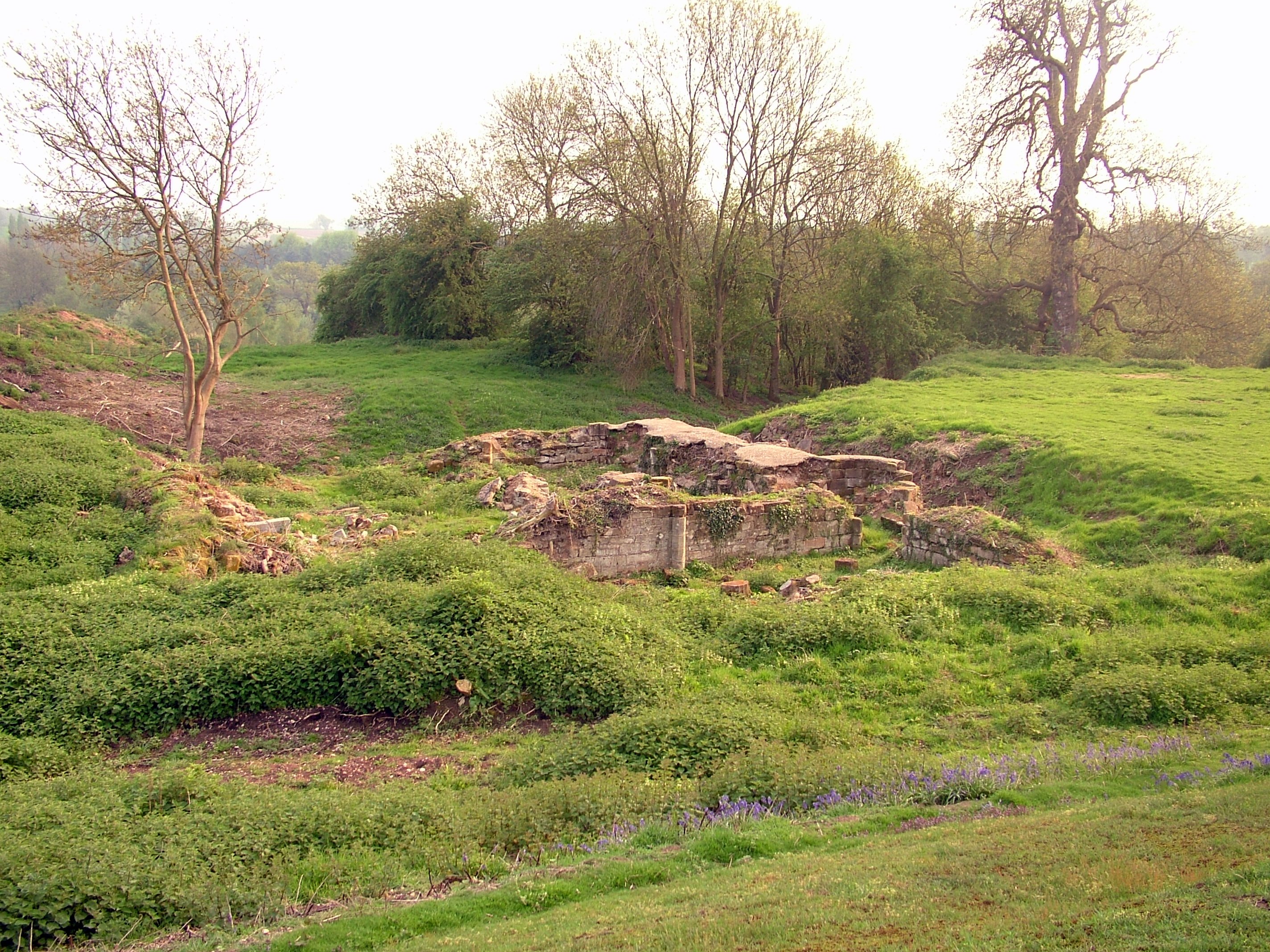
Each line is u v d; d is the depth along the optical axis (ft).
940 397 92.99
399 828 21.49
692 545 51.34
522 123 141.59
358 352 146.41
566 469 84.17
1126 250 125.18
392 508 65.10
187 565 44.52
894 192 137.59
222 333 85.40
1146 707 27.37
